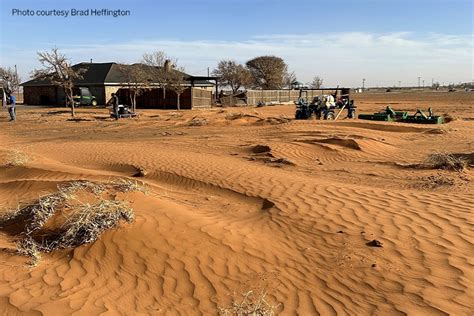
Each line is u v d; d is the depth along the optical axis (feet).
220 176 37.73
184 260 20.88
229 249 21.97
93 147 57.11
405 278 18.76
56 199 26.45
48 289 18.54
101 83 187.11
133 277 19.65
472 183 34.78
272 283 19.07
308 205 28.53
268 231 24.80
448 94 327.26
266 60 333.01
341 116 106.83
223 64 303.68
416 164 44.50
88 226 22.79
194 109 168.04
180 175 38.75
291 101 224.74
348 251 21.61
